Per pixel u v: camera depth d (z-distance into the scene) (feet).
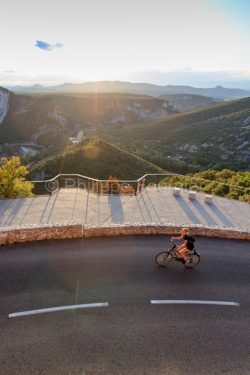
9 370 27.09
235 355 30.42
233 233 55.57
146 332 32.27
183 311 35.81
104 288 38.63
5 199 65.21
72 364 28.04
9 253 44.86
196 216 64.80
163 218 62.23
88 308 34.99
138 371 27.84
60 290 37.63
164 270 43.62
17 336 30.63
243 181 104.12
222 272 44.57
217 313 35.96
